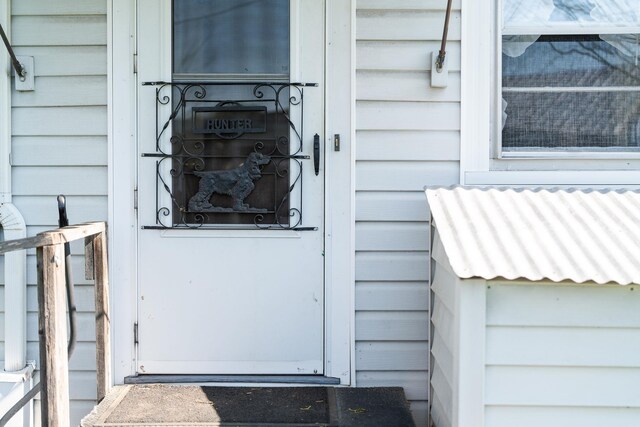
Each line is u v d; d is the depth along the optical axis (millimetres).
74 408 2701
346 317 2670
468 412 1851
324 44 2678
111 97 2670
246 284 2699
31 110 2701
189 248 2697
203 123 2699
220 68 2709
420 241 2676
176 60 2711
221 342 2697
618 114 2742
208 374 2699
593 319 1831
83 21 2688
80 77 2695
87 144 2695
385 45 2672
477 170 2674
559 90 2746
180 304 2695
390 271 2680
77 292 2711
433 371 2465
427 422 2637
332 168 2670
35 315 2725
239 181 2689
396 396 2518
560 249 1935
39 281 2018
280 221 2695
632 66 2738
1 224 2662
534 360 1847
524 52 2754
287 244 2697
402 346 2680
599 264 1843
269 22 2713
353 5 2652
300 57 2680
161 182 2691
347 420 2254
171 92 2695
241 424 2201
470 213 2197
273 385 2646
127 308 2680
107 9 2674
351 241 2668
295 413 2318
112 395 2482
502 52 2750
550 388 1851
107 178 2691
